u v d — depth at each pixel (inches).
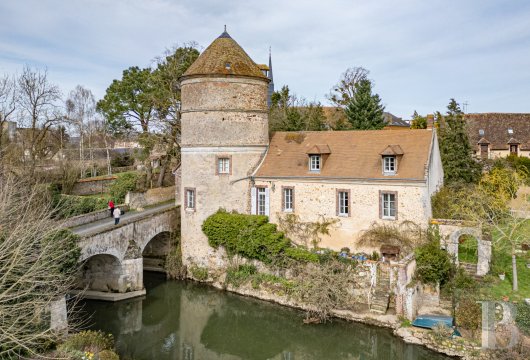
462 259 1077.8
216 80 1232.8
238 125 1242.0
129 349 887.1
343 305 956.0
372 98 1936.5
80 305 1094.4
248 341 930.7
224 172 1248.2
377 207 1078.4
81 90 2512.3
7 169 1291.8
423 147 1105.4
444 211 1097.4
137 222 1192.8
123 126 1910.7
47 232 725.3
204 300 1138.7
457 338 776.9
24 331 606.2
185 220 1288.1
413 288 876.6
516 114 2244.1
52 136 2123.5
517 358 687.1
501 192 1176.2
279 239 1128.8
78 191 1820.9
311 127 1915.6
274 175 1214.9
